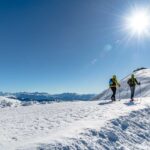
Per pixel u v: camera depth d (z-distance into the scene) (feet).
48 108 104.01
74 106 100.32
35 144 46.32
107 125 60.44
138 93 280.31
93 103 106.93
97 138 53.67
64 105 110.63
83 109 87.45
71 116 76.59
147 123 68.39
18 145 47.09
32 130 61.57
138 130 63.21
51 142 47.21
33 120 75.46
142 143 57.93
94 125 59.11
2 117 86.38
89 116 72.43
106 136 55.57
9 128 65.16
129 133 60.39
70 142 48.75
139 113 73.87
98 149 50.11
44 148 45.32
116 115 68.95
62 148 46.57
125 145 54.95
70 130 55.11
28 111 100.01
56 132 55.57
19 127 66.08
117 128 60.59
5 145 48.06
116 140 55.72
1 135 56.95
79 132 53.62
